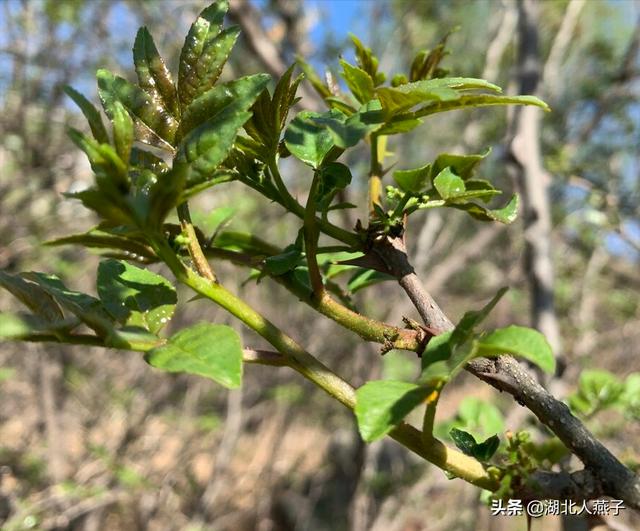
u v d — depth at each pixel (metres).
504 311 5.54
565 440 0.84
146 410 4.95
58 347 4.88
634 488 0.81
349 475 6.30
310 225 0.92
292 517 6.16
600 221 3.38
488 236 3.92
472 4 5.27
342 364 5.39
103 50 4.73
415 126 0.88
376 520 4.31
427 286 3.86
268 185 0.96
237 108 0.80
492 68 4.14
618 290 5.46
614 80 3.73
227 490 5.81
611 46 4.93
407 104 0.84
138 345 0.74
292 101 0.92
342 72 1.04
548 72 4.35
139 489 4.25
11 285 0.83
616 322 5.56
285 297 5.66
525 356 0.65
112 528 4.77
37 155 4.41
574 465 1.47
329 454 6.67
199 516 4.59
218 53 0.91
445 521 4.72
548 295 1.93
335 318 0.93
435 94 0.79
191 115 0.83
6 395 5.17
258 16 2.88
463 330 0.74
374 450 4.28
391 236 0.99
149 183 0.84
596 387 1.84
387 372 4.73
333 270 1.30
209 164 0.78
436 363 0.72
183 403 5.93
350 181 0.94
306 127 0.97
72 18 4.41
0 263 3.96
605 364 5.08
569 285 4.85
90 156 0.72
